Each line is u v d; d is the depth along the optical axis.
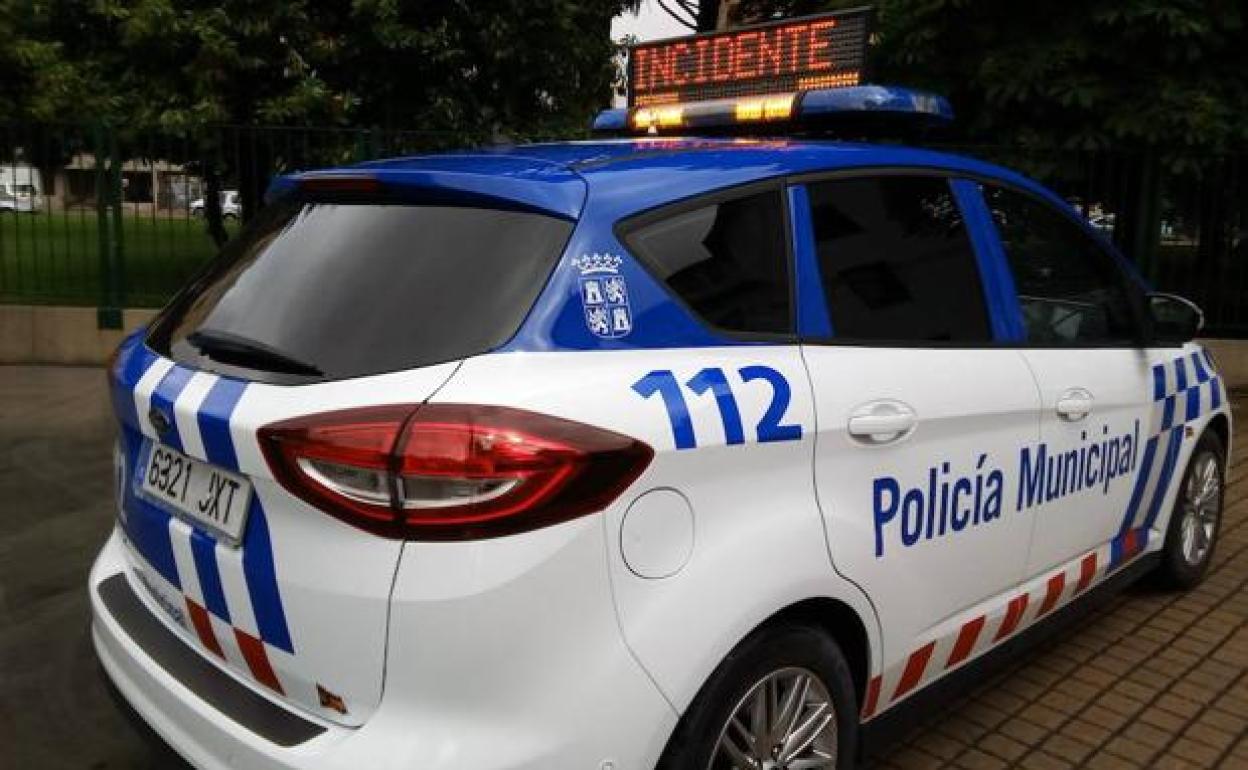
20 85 10.14
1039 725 3.31
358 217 2.37
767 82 4.25
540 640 1.87
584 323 2.05
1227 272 9.11
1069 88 8.28
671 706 2.00
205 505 2.19
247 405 2.05
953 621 2.85
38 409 7.62
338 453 1.88
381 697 1.89
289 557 1.97
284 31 10.80
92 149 9.38
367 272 2.21
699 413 2.10
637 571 1.98
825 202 2.64
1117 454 3.59
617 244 2.16
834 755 2.44
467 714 1.86
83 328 9.43
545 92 12.41
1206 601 4.33
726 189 2.41
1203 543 4.47
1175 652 3.85
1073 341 3.45
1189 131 8.01
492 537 1.84
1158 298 4.06
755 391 2.23
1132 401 3.65
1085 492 3.41
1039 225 3.45
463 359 1.96
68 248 9.50
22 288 9.59
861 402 2.46
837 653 2.42
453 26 11.41
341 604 1.90
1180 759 3.12
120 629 2.46
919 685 2.79
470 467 1.82
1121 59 8.34
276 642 2.03
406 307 2.09
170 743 2.21
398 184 2.30
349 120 11.20
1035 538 3.16
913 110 3.56
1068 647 3.89
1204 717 3.37
